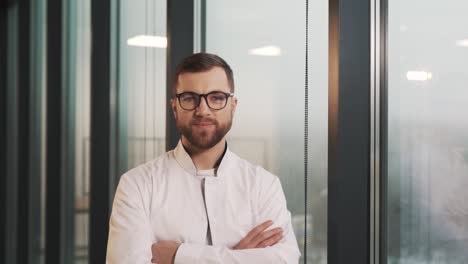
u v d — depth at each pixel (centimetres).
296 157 245
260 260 179
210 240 187
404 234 207
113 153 379
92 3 374
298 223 246
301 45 240
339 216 207
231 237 186
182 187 188
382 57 212
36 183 506
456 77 184
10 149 571
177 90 182
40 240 500
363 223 211
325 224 231
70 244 441
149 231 184
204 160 190
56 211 446
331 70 210
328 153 211
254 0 268
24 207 520
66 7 444
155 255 181
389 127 211
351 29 208
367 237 212
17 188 555
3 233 561
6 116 571
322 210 232
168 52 286
